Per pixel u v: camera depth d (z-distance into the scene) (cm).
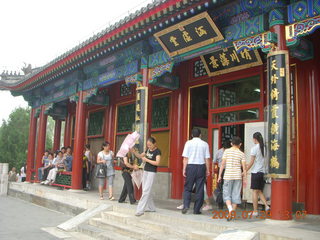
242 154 669
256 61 850
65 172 1317
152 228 675
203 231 596
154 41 962
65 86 1462
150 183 743
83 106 1302
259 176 686
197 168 715
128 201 938
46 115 1678
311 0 617
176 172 1045
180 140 1055
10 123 3822
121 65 1107
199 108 1145
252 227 559
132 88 1333
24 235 727
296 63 788
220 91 966
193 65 1055
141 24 848
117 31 920
